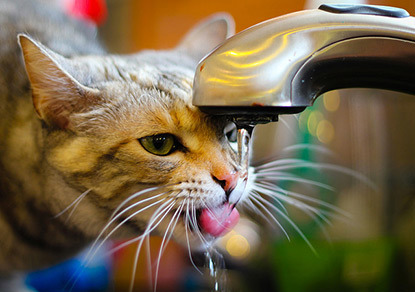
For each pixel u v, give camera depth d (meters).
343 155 0.51
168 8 0.67
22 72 0.47
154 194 0.42
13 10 0.52
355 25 0.31
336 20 0.31
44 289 0.55
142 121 0.41
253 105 0.30
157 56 0.50
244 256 0.49
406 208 0.48
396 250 0.46
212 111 0.31
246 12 0.62
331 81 0.32
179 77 0.44
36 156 0.45
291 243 0.47
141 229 0.44
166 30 0.67
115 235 0.46
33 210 0.46
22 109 0.46
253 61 0.30
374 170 0.50
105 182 0.43
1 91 0.46
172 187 0.42
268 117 0.32
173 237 0.44
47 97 0.42
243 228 0.50
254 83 0.29
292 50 0.30
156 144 0.42
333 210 0.49
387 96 0.51
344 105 0.51
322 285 0.46
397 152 0.51
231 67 0.30
